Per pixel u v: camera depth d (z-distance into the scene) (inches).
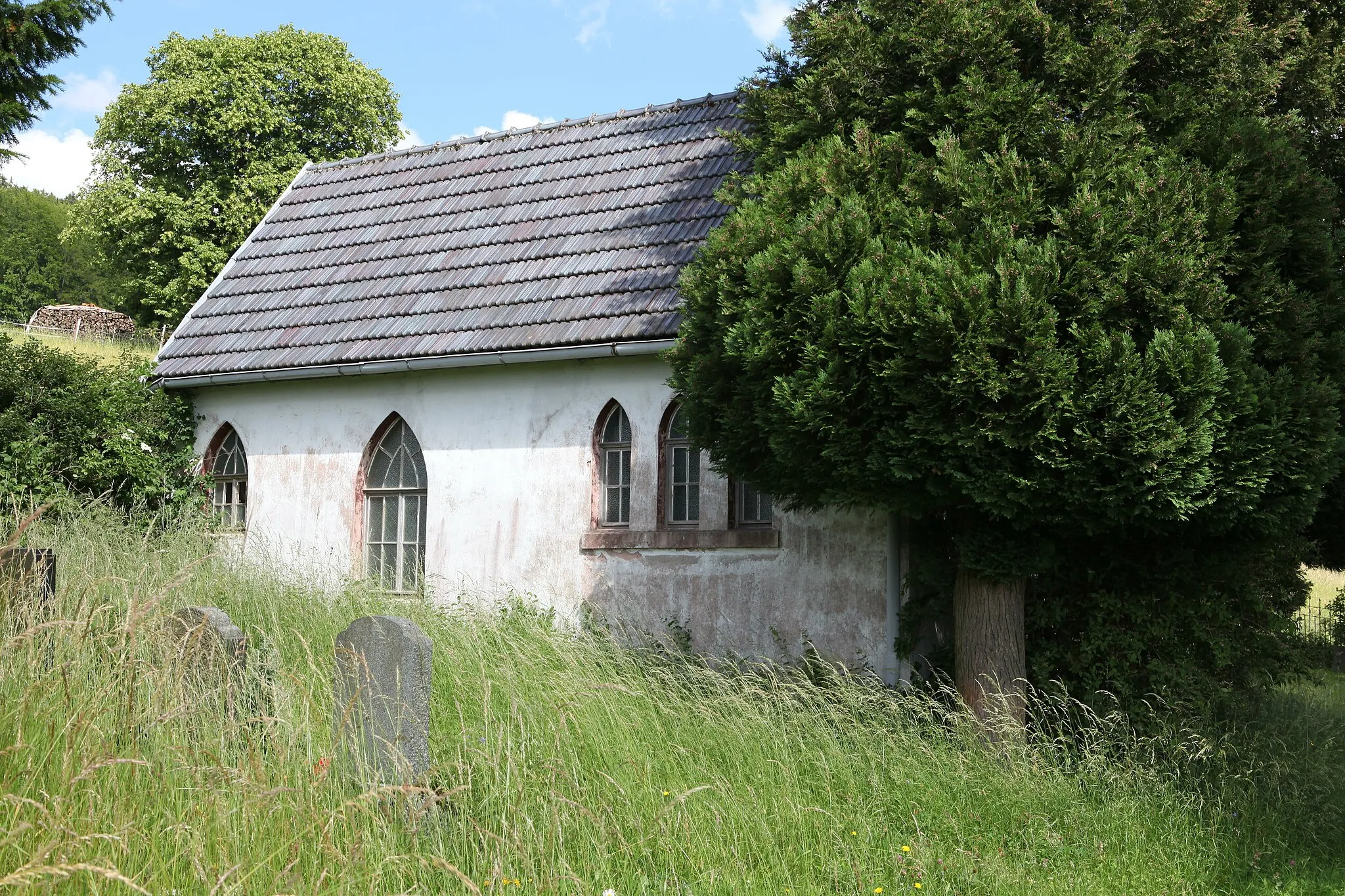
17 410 553.3
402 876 201.9
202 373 599.2
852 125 391.9
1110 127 348.8
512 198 641.0
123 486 577.3
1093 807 308.7
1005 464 327.9
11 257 2354.8
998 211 339.0
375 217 683.4
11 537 236.5
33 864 150.5
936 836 276.7
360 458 578.2
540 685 321.1
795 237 349.7
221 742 224.7
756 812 266.8
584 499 523.8
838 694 358.6
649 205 582.2
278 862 192.2
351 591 450.6
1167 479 309.6
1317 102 413.1
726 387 377.4
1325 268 345.7
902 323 325.7
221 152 1413.6
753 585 481.1
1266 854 299.6
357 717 248.1
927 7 375.9
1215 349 310.2
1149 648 398.3
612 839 240.7
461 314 565.3
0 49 569.9
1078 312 326.3
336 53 1472.7
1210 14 364.5
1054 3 378.6
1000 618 382.9
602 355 506.3
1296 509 334.6
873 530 459.8
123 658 228.7
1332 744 397.1
